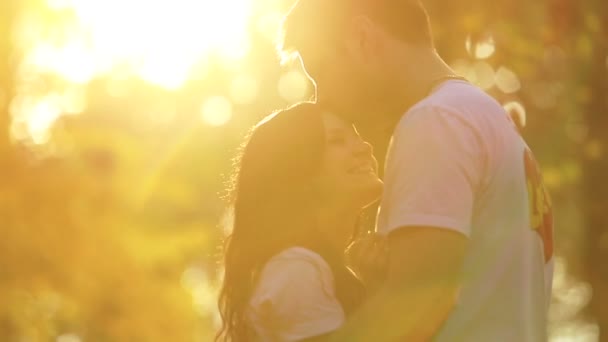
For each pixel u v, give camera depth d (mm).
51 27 18688
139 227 19312
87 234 18016
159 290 19203
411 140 2844
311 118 3615
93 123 19766
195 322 19812
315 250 3451
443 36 11117
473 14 11055
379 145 3506
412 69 3025
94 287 18109
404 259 2779
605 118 13297
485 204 2867
